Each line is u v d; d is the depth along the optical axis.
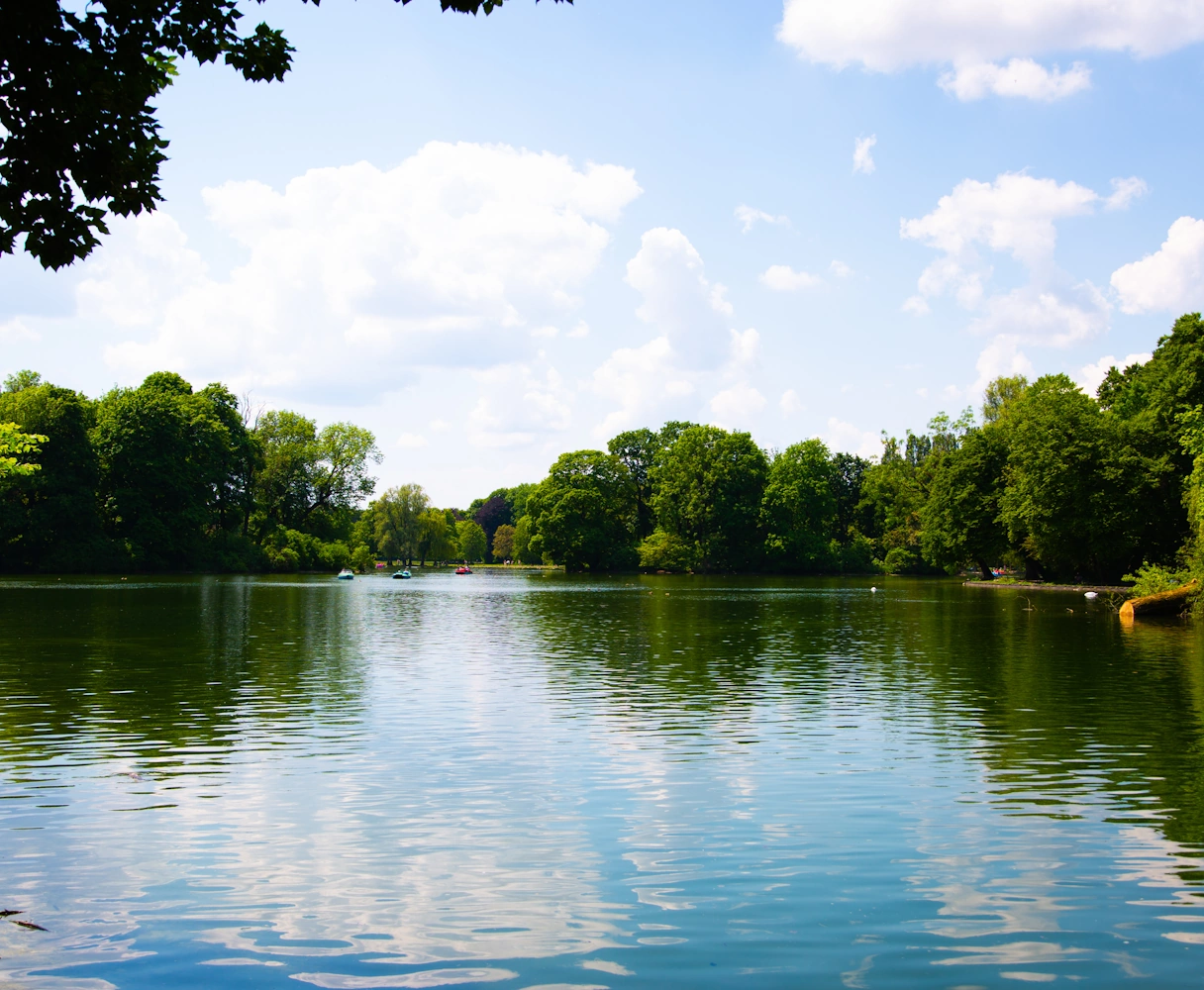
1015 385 105.62
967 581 101.62
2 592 57.72
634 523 144.75
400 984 7.25
